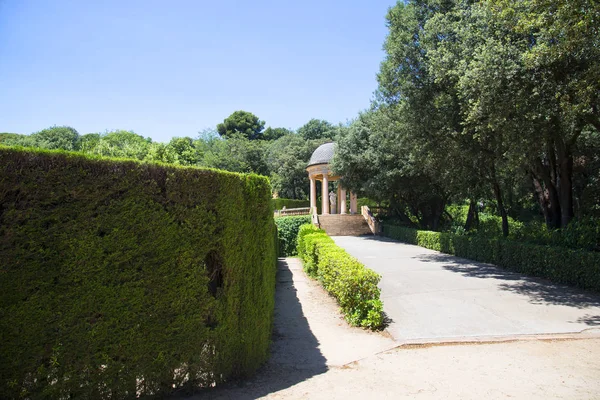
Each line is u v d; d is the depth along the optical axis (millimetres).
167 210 3850
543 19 7820
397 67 13484
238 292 4484
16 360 3029
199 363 4039
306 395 4023
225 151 47125
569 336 5898
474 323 6664
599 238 9898
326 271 9305
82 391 3305
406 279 11102
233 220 4441
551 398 3842
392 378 4480
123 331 3510
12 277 3006
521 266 11812
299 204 47062
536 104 8898
